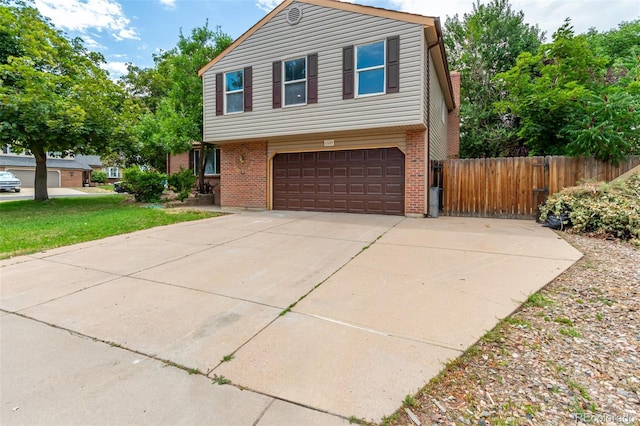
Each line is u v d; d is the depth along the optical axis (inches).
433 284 165.2
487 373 95.9
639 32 715.4
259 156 480.4
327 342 113.2
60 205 539.5
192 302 148.6
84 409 82.3
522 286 159.3
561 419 77.9
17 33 513.0
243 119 454.0
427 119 381.1
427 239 262.5
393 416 79.5
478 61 780.0
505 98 698.8
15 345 113.5
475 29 791.1
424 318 129.3
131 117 569.6
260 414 80.4
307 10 406.3
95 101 513.7
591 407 81.5
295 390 89.0
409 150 389.7
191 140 576.4
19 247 246.2
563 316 129.5
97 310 141.4
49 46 527.5
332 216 397.7
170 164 730.2
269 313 136.5
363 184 420.2
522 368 98.0
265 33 434.6
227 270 193.8
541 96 460.8
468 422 77.6
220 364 101.7
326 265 199.9
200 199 590.6
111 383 92.7
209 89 479.2
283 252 231.8
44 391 89.1
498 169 379.2
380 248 237.1
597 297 145.6
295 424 77.0
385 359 102.7
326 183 442.6
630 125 362.0
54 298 154.9
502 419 78.3
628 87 434.6
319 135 421.7
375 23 368.8
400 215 399.2
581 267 185.8
